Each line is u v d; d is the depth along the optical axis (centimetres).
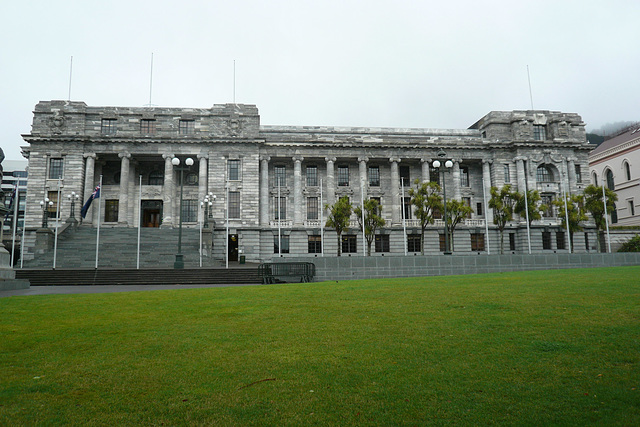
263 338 1263
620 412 771
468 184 7788
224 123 7062
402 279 2838
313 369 1005
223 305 1817
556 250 7294
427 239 7250
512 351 1084
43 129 6756
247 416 789
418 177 7656
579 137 7725
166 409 819
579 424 739
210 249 5775
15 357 1121
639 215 8544
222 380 952
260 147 7138
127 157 6800
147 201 7175
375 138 7494
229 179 6956
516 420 759
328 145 7238
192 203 7056
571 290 1862
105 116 6900
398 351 1114
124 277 3888
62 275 3916
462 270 3825
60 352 1159
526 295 1783
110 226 6750
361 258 3672
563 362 1001
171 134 6956
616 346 1083
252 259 6750
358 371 988
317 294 2062
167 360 1083
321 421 770
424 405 820
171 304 1883
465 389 881
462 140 7462
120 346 1207
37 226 6544
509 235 7375
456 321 1385
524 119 7544
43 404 846
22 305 1894
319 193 7388
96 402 854
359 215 6384
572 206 6334
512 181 7444
